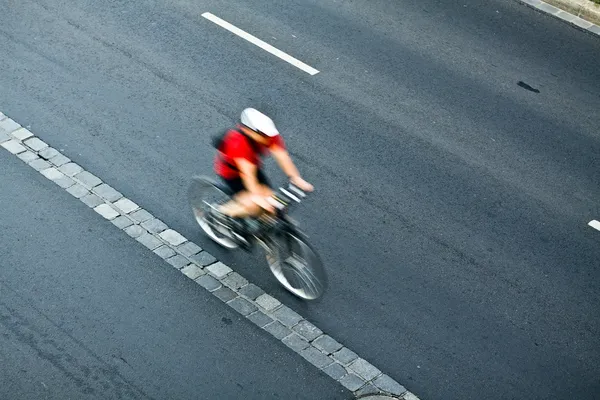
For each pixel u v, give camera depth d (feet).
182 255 31.45
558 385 28.17
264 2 45.16
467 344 29.17
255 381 27.55
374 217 33.58
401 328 29.50
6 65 39.22
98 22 42.37
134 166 34.86
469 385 27.91
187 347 28.35
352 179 35.17
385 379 27.89
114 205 33.17
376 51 42.63
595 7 46.42
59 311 29.04
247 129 27.43
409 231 33.14
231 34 42.57
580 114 40.16
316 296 29.63
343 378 27.86
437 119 38.81
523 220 34.17
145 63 40.14
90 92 38.24
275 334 29.01
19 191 33.32
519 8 46.88
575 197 35.55
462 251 32.53
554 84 41.83
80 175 34.27
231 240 31.04
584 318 30.50
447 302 30.53
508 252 32.68
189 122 37.17
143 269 30.81
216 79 39.68
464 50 43.37
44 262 30.66
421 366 28.37
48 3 43.29
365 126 37.93
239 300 29.99
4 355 27.53
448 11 46.09
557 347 29.37
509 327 29.89
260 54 41.50
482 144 37.68
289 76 40.37
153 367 27.63
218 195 30.99
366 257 31.94
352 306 30.09
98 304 29.43
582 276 32.09
